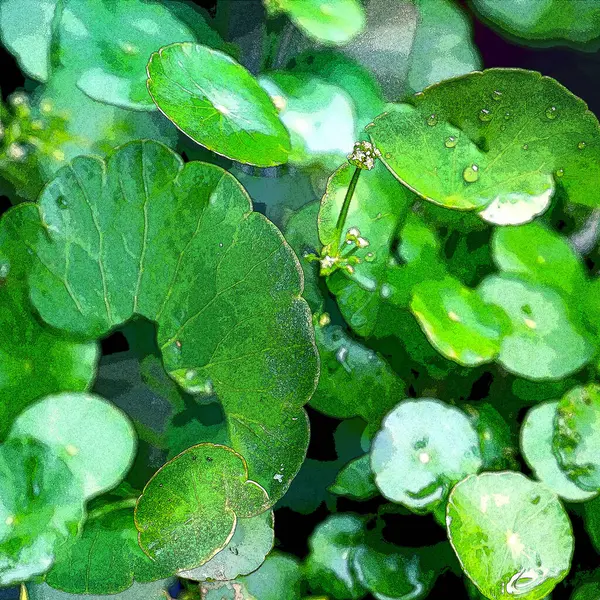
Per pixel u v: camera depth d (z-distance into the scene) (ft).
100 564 1.29
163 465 1.31
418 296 1.34
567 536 1.32
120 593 1.31
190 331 1.32
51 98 1.35
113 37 1.35
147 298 1.32
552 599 1.33
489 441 1.34
